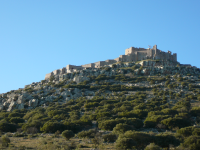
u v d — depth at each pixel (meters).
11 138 107.00
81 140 101.62
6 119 158.38
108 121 125.56
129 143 82.50
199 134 100.44
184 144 86.81
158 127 126.94
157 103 190.88
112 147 86.75
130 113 148.38
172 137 90.81
